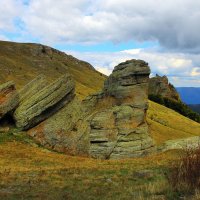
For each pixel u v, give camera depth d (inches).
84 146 2132.1
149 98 7490.2
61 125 2183.8
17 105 2250.2
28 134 2128.4
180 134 4490.7
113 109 2303.2
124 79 2380.7
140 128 2287.2
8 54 7568.9
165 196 826.2
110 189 994.1
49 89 2267.5
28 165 1528.1
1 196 884.0
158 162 1685.5
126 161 1822.1
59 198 878.4
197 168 876.6
